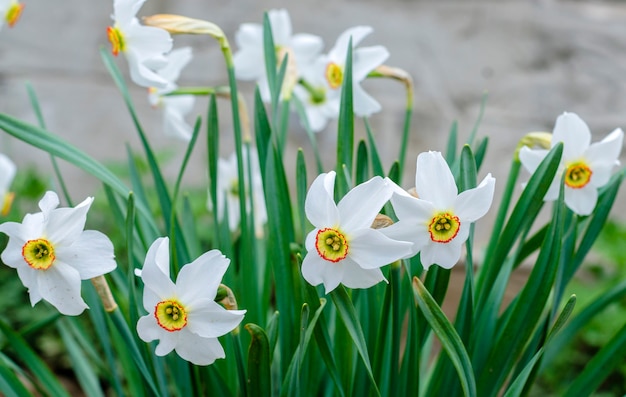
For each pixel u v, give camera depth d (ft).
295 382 2.94
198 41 8.40
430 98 8.48
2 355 3.22
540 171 2.97
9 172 3.54
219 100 8.38
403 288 3.10
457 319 3.06
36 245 2.81
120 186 3.13
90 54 8.46
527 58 8.41
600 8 8.43
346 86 3.08
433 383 3.21
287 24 3.65
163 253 2.76
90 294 3.26
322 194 2.71
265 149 3.20
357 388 3.11
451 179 2.72
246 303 3.32
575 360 5.86
